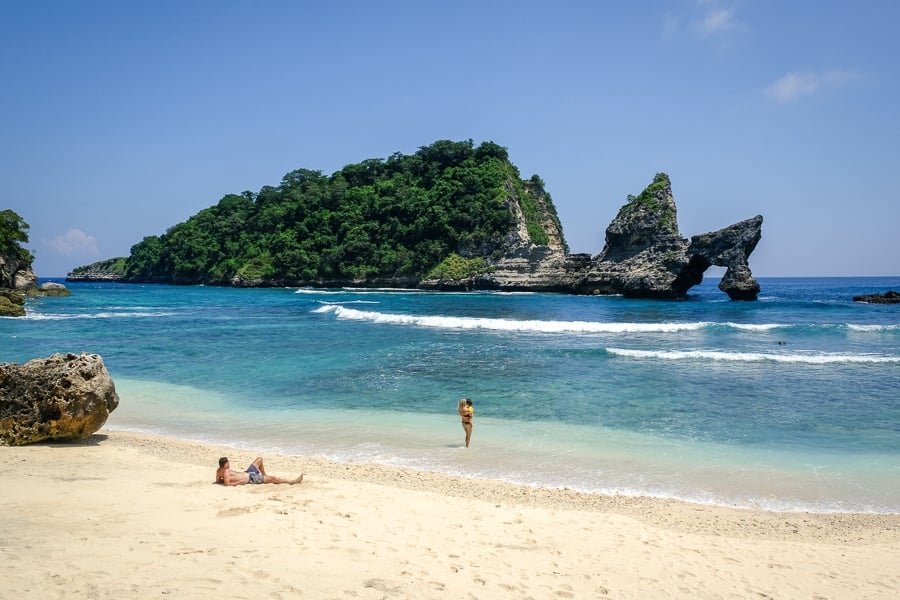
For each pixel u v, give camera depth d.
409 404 17.95
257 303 67.50
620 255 85.00
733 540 8.87
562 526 8.94
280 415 16.70
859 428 15.55
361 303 66.31
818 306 62.53
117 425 15.73
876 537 9.23
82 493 9.26
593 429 15.32
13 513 7.93
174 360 25.80
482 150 129.12
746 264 72.00
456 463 12.71
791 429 15.41
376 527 8.26
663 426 15.65
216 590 5.77
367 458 13.03
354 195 128.88
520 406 17.75
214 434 14.91
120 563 6.25
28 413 13.22
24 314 48.69
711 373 22.86
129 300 73.00
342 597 5.90
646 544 8.40
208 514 8.39
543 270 93.38
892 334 35.75
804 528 9.57
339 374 22.62
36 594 5.38
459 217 110.94
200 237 143.50
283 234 126.31
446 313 52.25
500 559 7.44
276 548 7.11
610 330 37.69
